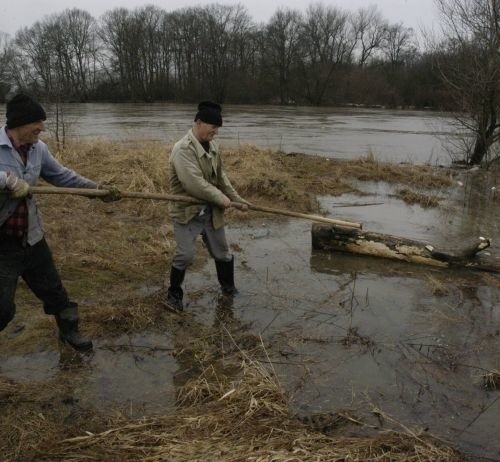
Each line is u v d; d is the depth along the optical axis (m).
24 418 3.06
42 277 3.52
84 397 3.30
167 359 3.78
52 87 14.41
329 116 39.41
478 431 3.10
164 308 4.50
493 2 12.17
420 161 14.17
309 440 2.87
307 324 4.36
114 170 9.02
